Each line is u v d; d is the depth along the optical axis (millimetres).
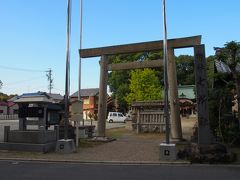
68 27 16141
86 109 81125
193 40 18078
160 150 13695
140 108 27250
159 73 59219
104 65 20891
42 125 17359
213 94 17781
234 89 17656
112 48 20531
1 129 31656
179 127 18906
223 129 17375
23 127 17453
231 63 16719
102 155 15055
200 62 14359
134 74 55594
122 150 16547
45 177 10328
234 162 12977
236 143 16984
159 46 19266
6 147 16312
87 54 21281
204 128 14070
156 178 10109
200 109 14164
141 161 13367
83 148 17391
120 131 29594
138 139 21656
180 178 10094
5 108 85250
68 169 11852
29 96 17672
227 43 16562
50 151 16141
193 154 13219
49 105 18375
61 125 19750
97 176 10484
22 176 10484
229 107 17891
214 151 13266
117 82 66000
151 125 26828
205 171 11273
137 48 19828
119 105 70375
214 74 18328
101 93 20891
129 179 9984
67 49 16109
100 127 20688
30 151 15883
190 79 69500
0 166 12516
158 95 54312
